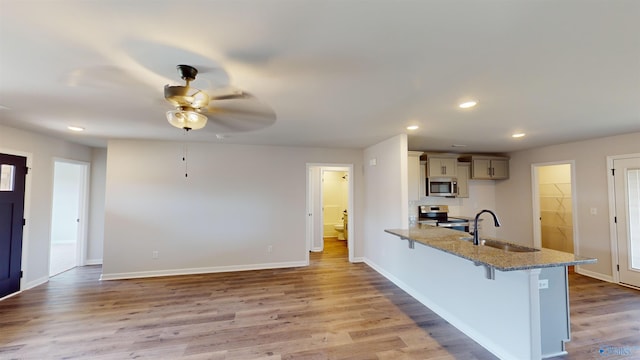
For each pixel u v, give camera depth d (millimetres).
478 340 2535
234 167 4863
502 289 2316
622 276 4023
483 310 2500
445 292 2996
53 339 2564
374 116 2982
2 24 1307
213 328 2777
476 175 5648
